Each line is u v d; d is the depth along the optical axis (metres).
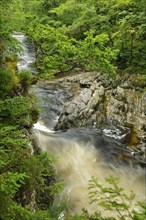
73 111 11.87
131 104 12.60
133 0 15.55
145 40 14.83
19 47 6.32
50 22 22.50
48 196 6.40
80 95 12.84
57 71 16.33
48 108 12.35
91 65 14.77
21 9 23.48
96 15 18.77
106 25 17.59
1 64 6.96
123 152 10.13
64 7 21.78
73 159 9.29
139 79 13.92
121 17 17.17
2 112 4.95
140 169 9.38
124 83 14.02
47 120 11.59
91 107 12.24
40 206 5.86
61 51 14.23
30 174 4.62
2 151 3.57
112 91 13.59
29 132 6.86
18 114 5.25
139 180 8.94
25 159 4.66
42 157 5.23
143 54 14.84
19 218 3.43
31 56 18.72
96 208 7.12
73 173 8.61
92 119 11.77
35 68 16.50
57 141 9.91
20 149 4.61
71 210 6.99
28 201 5.09
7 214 3.21
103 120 11.87
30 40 20.00
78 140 10.41
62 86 14.50
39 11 25.67
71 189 7.88
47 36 15.16
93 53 14.19
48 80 15.25
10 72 6.70
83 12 19.50
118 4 16.59
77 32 18.98
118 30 16.06
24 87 7.29
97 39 14.16
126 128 11.45
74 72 16.28
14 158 4.31
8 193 3.31
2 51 7.16
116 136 11.00
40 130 10.55
